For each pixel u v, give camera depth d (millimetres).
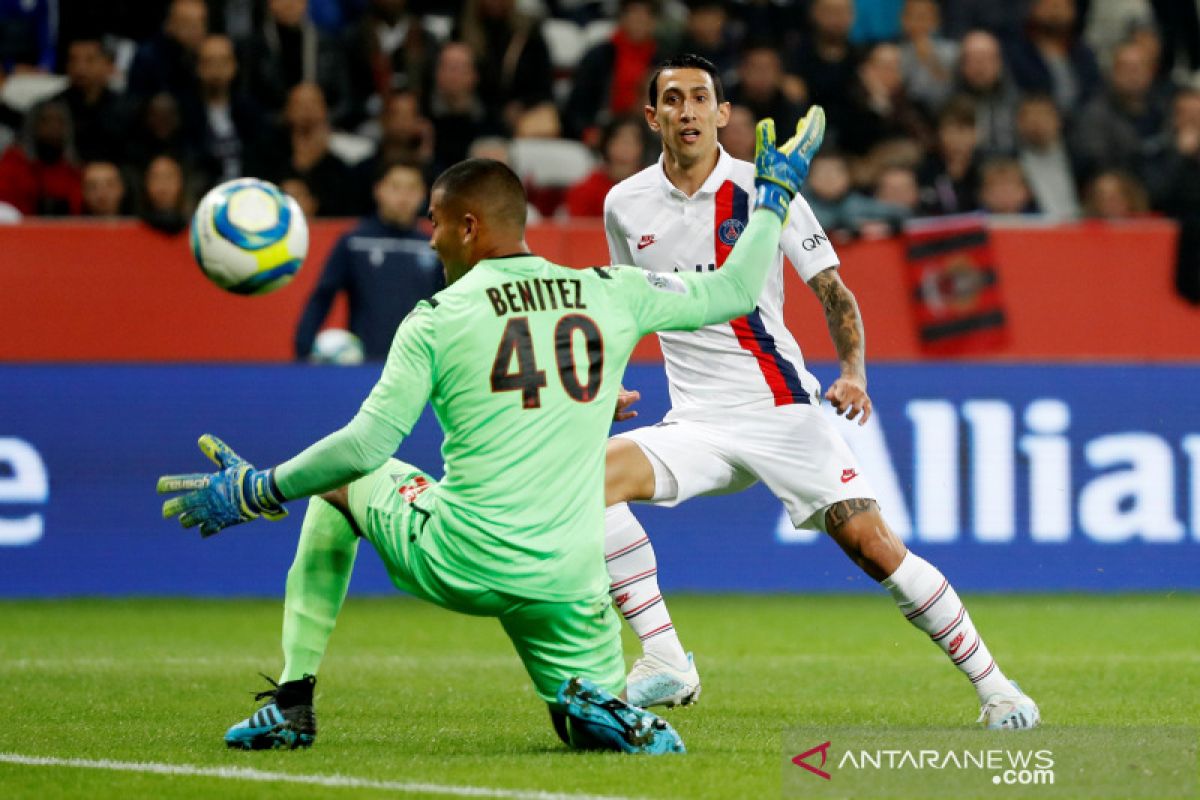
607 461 23000
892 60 50719
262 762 18734
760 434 23062
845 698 25406
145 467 40875
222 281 20969
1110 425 42156
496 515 18250
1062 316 42250
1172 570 42344
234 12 49906
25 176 45906
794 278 40844
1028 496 41969
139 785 17344
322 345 40688
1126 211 48312
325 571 19734
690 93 22922
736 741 20484
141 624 36469
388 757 19000
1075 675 28156
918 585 22000
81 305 40469
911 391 41562
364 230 40625
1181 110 50844
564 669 18922
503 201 18812
